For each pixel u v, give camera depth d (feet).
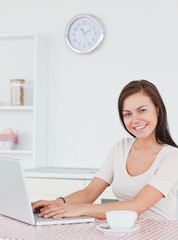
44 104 12.39
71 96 12.40
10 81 12.45
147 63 11.71
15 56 13.05
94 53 12.17
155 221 5.30
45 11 12.73
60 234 4.53
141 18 11.78
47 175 10.59
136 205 5.60
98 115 12.13
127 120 6.31
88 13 12.28
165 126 6.39
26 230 4.75
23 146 12.88
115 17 12.01
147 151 6.49
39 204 5.92
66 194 10.43
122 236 4.44
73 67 12.39
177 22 11.48
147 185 5.87
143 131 6.21
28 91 12.91
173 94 11.46
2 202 5.60
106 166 7.10
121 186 6.57
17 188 5.04
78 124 12.32
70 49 12.42
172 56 11.50
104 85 12.09
